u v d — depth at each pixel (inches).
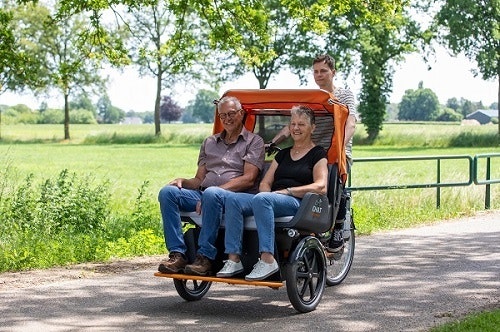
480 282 389.7
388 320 313.9
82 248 462.3
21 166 1577.3
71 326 304.7
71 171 1424.7
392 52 2687.0
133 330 299.9
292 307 339.6
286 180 339.3
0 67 623.5
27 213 529.3
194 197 334.0
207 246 322.7
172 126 4707.2
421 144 2564.0
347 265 393.4
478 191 722.8
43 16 2933.1
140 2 707.4
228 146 347.9
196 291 353.7
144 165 1644.9
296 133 339.6
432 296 357.7
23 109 5812.0
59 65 708.0
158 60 765.3
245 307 340.2
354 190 643.5
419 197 692.1
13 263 426.3
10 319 314.8
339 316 321.4
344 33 2714.1
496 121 6156.5
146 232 499.2
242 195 321.1
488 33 2593.5
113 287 378.6
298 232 321.4
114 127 4685.0
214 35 705.6
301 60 2847.0
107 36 714.8
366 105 2667.3
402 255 468.8
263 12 708.7
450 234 555.5
